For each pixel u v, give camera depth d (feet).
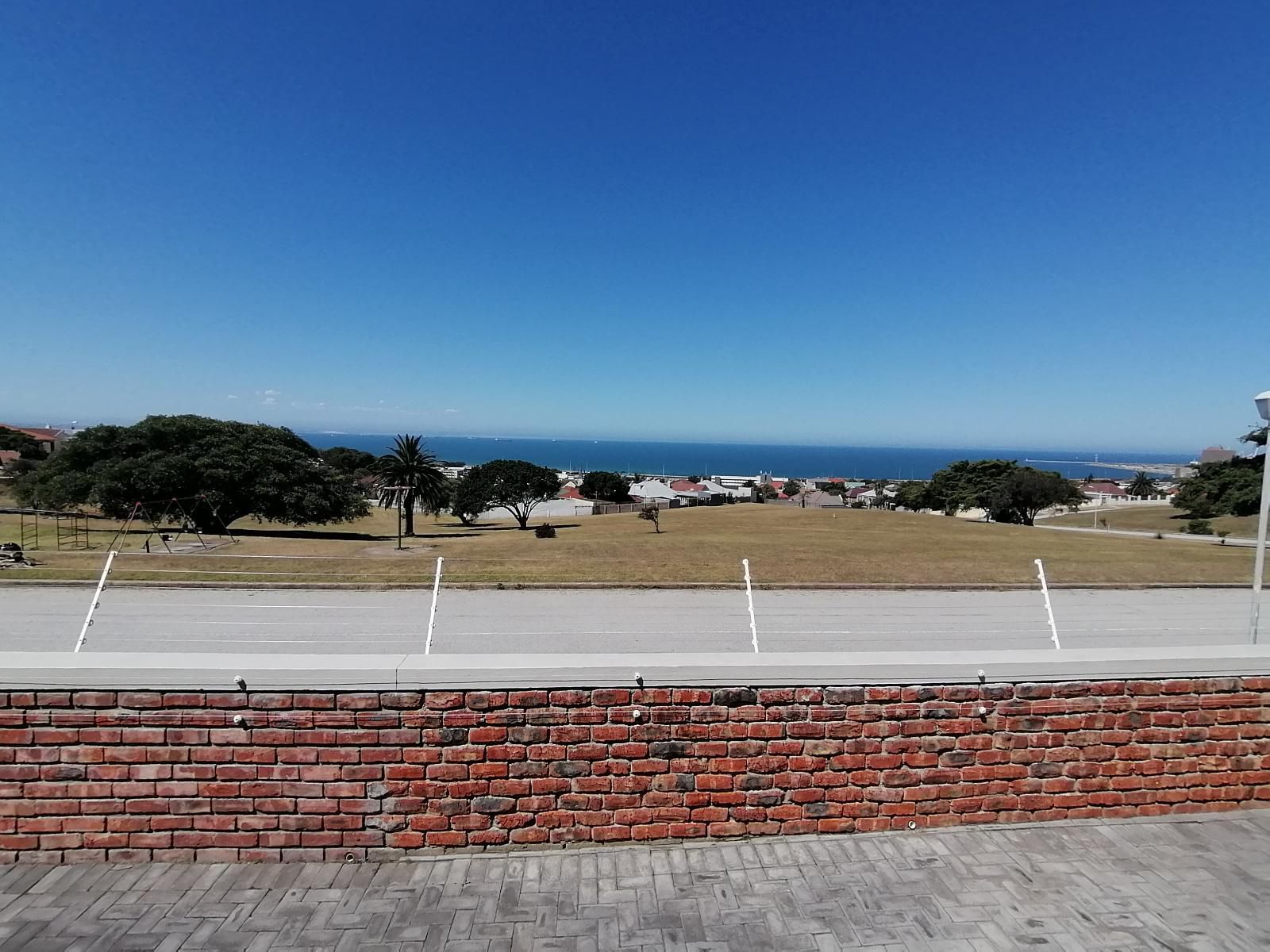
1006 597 49.14
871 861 12.82
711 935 10.92
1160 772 14.33
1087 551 79.41
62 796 12.26
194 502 104.58
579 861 12.65
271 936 10.74
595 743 13.01
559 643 34.19
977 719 13.85
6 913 11.11
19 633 34.09
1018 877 12.44
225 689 12.34
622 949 10.60
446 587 48.70
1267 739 14.64
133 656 12.64
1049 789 14.06
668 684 13.14
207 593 45.52
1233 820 14.17
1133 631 38.68
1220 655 14.56
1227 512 191.11
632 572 56.24
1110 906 11.70
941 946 10.75
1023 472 187.73
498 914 11.31
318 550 76.43
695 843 13.20
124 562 55.52
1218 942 10.88
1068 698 14.11
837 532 104.22
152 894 11.66
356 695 12.59
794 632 37.06
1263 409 20.07
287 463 119.55
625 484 304.30
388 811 12.66
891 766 13.65
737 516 145.07
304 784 12.53
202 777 12.38
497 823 12.85
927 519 140.26
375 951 10.46
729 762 13.30
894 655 14.15
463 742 12.76
